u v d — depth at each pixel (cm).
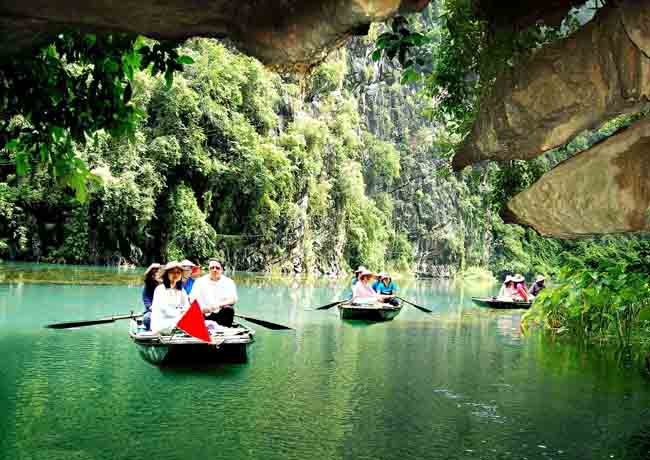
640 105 347
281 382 647
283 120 3681
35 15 325
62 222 2581
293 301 1617
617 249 1132
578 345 960
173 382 631
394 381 668
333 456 440
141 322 861
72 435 466
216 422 507
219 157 3084
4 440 450
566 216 385
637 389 656
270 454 440
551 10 482
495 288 3688
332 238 3916
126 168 2611
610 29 344
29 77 452
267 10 333
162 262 2859
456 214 5200
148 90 2769
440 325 1187
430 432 498
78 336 873
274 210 3244
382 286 1446
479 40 826
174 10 329
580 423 530
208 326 760
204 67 3047
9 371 653
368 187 4622
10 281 1623
